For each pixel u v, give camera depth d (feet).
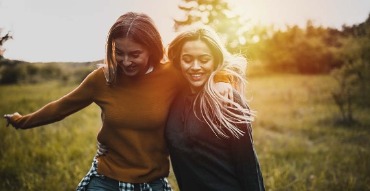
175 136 8.61
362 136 26.73
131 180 8.83
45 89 43.24
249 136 8.36
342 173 19.22
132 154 8.88
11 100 34.60
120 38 8.19
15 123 9.52
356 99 33.42
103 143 9.11
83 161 19.16
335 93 33.73
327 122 30.17
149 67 8.83
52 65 49.16
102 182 9.05
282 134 27.78
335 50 40.37
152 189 9.05
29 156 19.84
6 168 17.81
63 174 17.58
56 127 25.86
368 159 20.95
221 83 8.41
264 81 42.75
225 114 8.35
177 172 8.98
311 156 22.24
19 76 47.11
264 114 31.96
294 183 17.74
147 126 8.77
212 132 8.45
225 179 8.55
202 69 8.47
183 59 8.56
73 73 49.37
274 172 18.52
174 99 9.07
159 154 9.05
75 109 9.20
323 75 42.16
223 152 8.54
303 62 43.83
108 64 8.46
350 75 35.53
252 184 8.40
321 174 18.40
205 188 8.63
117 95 8.82
